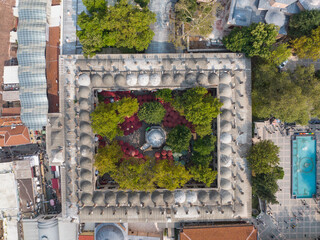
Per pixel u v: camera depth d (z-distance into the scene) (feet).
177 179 130.52
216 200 142.31
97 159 133.69
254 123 151.43
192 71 140.87
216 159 147.33
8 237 160.56
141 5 145.28
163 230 158.81
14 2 158.51
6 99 156.66
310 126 155.33
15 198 157.07
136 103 137.08
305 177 156.15
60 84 143.33
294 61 152.97
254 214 151.94
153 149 157.69
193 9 138.31
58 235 156.35
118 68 142.00
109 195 142.20
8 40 160.15
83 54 142.20
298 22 131.13
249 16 138.72
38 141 164.86
